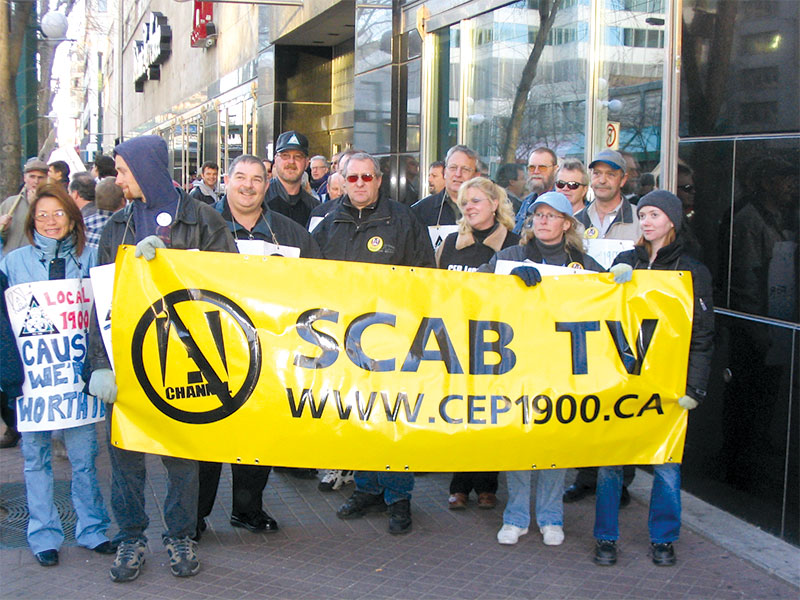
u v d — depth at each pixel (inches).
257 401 177.3
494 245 225.8
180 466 182.9
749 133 217.5
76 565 191.5
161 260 178.4
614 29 300.4
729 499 223.6
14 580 183.8
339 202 234.5
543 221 199.9
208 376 177.0
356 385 179.3
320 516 224.7
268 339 178.5
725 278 225.3
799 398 201.2
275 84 761.6
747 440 217.0
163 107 1364.4
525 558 197.9
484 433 181.6
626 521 221.8
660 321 186.5
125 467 181.2
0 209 286.2
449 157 266.1
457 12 427.8
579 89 325.4
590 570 191.5
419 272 186.4
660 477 192.2
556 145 344.5
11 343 187.3
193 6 1014.4
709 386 230.2
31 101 553.0
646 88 277.0
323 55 773.3
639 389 185.5
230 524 216.7
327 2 604.1
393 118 498.6
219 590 179.9
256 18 805.9
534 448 183.2
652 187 272.1
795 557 196.9
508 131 386.3
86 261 196.5
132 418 177.6
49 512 193.2
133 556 184.4
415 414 180.2
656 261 195.3
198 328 177.6
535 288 187.8
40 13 536.7
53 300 189.2
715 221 229.6
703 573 190.4
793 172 202.7
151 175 182.9
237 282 179.8
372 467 180.2
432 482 254.2
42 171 293.6
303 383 178.1
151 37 1382.9
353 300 182.5
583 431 184.4
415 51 471.2
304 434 178.2
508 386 183.2
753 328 215.0
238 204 211.9
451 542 207.3
